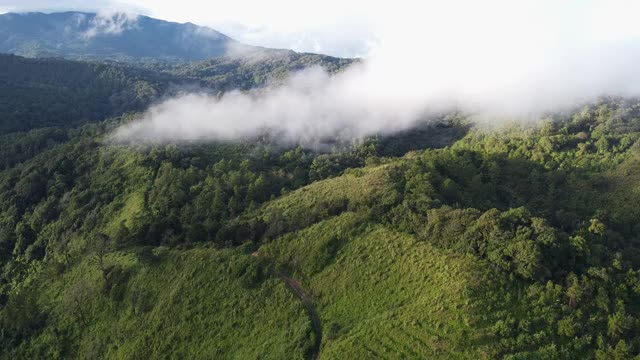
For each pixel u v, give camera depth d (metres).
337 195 126.19
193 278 107.50
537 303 81.88
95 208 151.62
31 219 156.75
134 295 108.25
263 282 101.94
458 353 73.94
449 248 96.94
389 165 147.12
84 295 112.94
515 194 159.88
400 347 77.62
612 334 77.62
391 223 109.69
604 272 87.88
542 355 73.69
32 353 106.88
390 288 91.19
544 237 92.69
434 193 121.50
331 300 94.38
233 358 89.81
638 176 158.12
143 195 150.25
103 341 103.12
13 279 136.25
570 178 167.38
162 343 97.69
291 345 86.69
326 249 104.62
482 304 80.62
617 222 133.75
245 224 118.69
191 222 129.00
